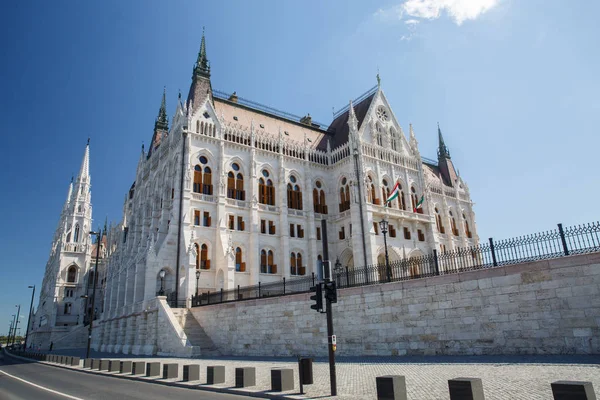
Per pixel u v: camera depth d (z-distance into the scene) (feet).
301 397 45.75
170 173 194.49
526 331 68.13
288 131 232.32
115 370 86.02
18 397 53.57
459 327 75.97
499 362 61.36
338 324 94.48
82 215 360.07
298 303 102.42
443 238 256.52
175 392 55.36
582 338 62.39
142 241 214.07
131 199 302.45
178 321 133.90
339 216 213.66
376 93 236.02
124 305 182.80
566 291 64.85
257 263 181.88
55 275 335.88
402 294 84.79
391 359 77.30
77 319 328.70
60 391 59.06
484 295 73.77
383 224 129.90
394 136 237.25
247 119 219.00
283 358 96.07
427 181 254.88
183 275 162.61
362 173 203.21
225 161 190.08
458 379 35.19
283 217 196.75
